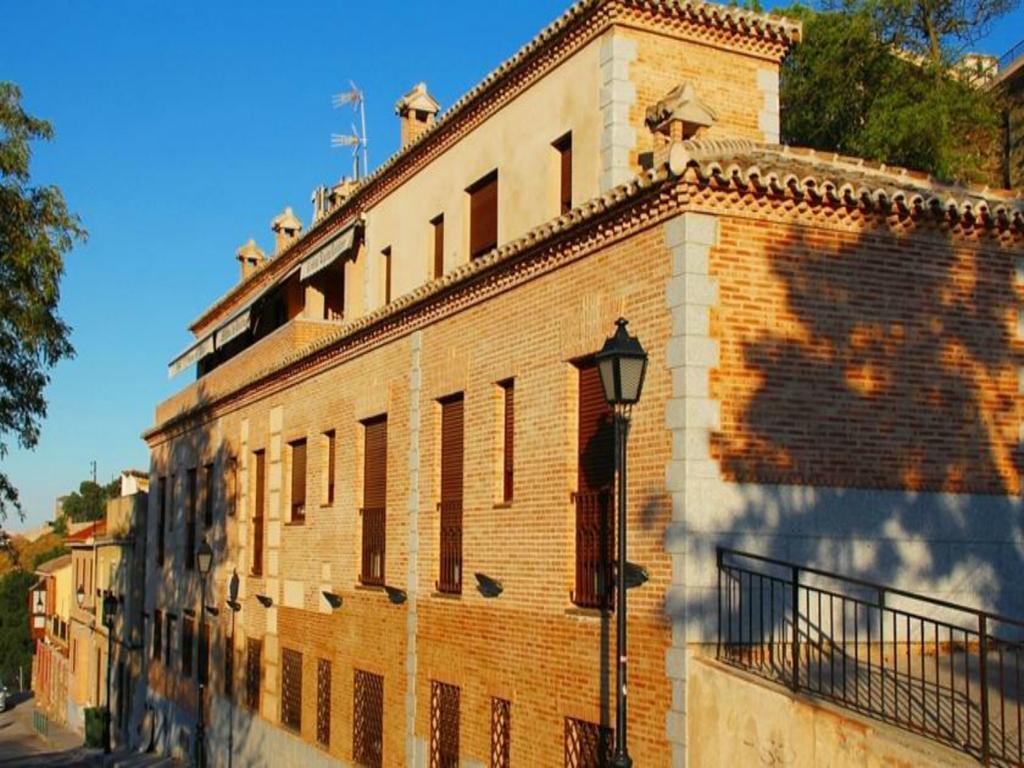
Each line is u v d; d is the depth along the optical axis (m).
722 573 11.50
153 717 37.81
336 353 21.80
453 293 16.84
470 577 16.09
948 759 8.60
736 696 10.61
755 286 11.98
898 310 12.59
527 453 14.77
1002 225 13.13
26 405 20.34
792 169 12.59
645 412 12.23
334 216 25.47
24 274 19.53
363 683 20.03
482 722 15.55
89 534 58.41
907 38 28.73
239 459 28.50
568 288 14.01
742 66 17.05
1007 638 12.72
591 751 13.05
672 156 11.60
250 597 26.92
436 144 20.67
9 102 19.36
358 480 20.72
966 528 12.68
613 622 12.73
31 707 75.31
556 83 17.22
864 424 12.30
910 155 27.05
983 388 12.95
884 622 12.26
